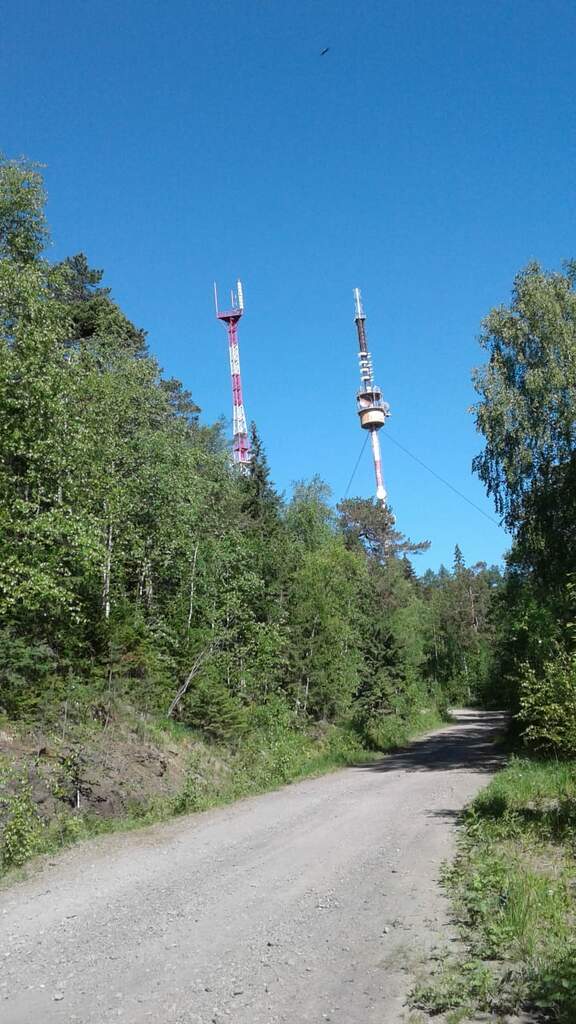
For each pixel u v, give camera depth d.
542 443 26.11
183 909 7.88
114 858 10.89
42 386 16.83
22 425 17.00
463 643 87.25
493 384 27.06
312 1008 5.10
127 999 5.42
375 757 31.73
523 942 6.02
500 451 26.92
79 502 18.70
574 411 25.44
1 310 18.59
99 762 15.84
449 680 85.25
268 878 9.20
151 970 6.02
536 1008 4.94
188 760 19.97
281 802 17.05
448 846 10.64
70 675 17.41
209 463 30.53
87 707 17.66
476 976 5.34
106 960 6.33
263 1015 5.02
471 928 6.71
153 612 26.16
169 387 43.06
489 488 27.73
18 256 22.89
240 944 6.60
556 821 11.33
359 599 47.22
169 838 12.49
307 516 46.88
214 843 11.89
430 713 59.41
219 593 28.62
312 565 37.91
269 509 38.16
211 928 7.13
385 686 45.25
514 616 29.06
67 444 18.02
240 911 7.70
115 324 32.03
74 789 14.05
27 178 22.81
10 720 15.25
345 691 36.94
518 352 27.11
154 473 25.25
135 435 25.61
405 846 10.86
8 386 16.75
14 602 15.66
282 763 23.48
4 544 15.68
